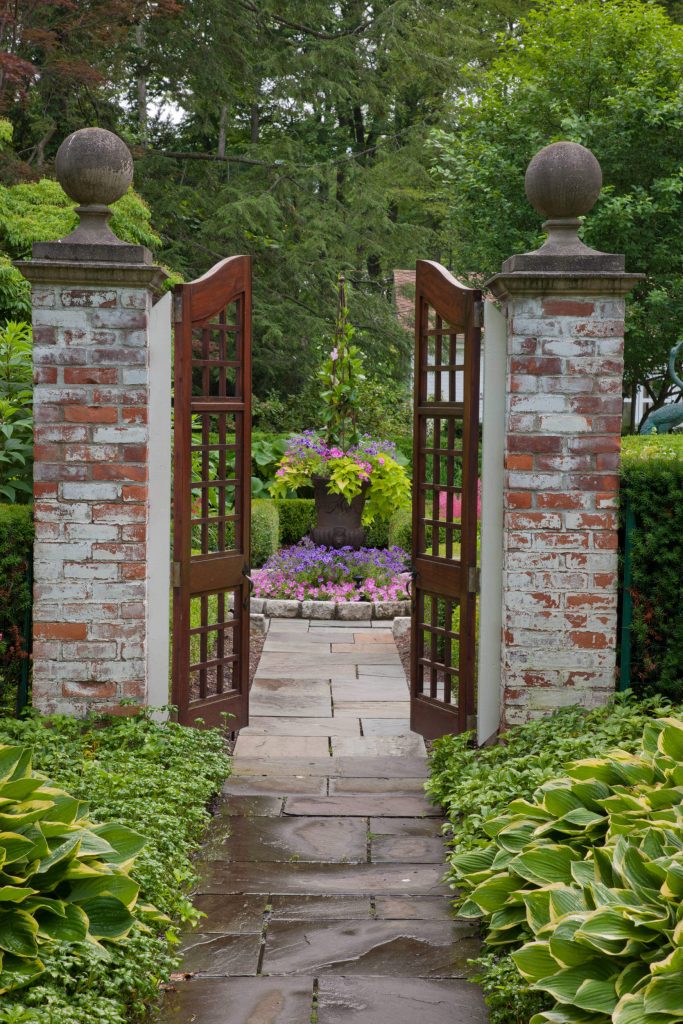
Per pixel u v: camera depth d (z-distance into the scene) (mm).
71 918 2787
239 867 3906
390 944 3264
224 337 5234
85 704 4891
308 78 19453
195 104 19188
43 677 4879
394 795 4766
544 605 4844
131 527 4828
